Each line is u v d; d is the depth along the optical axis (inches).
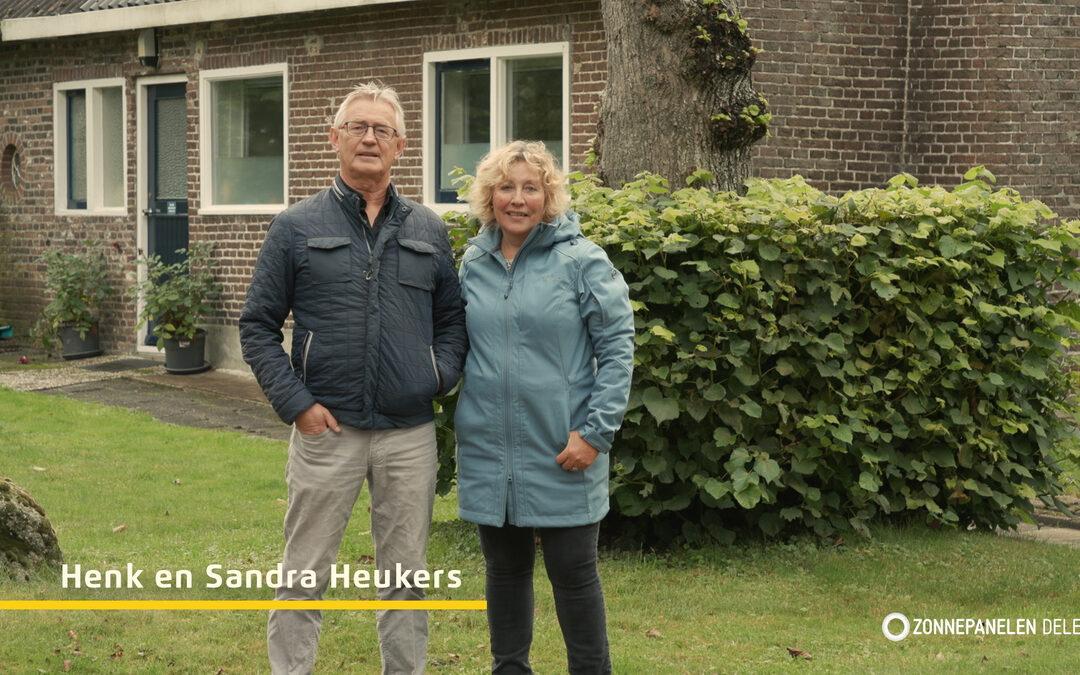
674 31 277.4
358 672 184.1
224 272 538.6
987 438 266.5
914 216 256.7
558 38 438.6
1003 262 260.2
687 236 243.3
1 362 565.6
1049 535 295.4
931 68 428.8
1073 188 430.6
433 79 476.7
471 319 168.4
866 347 257.3
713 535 255.3
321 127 507.5
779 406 248.1
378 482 167.8
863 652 195.6
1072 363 289.7
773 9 412.5
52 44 600.4
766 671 185.6
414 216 169.2
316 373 163.0
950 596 227.0
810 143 419.2
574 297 164.4
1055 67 426.6
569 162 437.7
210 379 512.7
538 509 162.9
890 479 266.8
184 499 307.4
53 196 607.8
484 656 191.0
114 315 584.7
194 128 547.8
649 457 247.3
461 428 167.8
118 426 406.0
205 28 542.0
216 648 189.9
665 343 243.8
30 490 311.9
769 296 245.6
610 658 186.9
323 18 504.1
